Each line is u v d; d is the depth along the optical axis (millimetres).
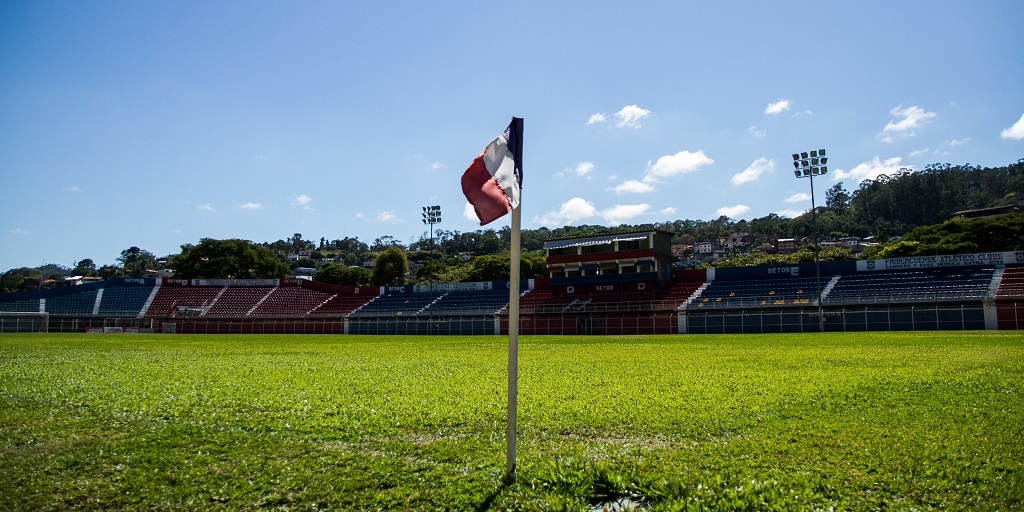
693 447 11055
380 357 32562
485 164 9828
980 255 67625
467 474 9875
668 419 13398
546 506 8328
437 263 167250
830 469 9352
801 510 7688
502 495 8812
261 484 9688
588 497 8742
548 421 13562
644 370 23453
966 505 7863
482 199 9680
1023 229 89875
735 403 15094
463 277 143000
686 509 7938
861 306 61188
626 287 83188
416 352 36594
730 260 141625
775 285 75188
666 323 69500
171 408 15945
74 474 10445
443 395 17641
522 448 11336
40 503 9164
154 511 8805
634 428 12695
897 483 8641
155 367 27234
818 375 20078
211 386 20219
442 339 58781
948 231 98000
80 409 16062
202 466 10719
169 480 10023
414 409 15367
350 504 8805
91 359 32219
